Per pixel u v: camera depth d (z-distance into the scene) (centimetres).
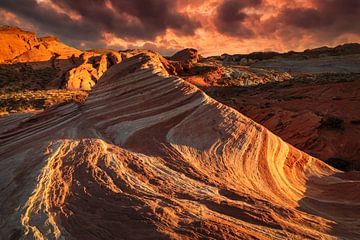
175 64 8569
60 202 752
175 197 805
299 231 714
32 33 10150
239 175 1032
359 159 2281
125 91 1596
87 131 1288
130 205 725
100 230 650
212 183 919
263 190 988
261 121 3672
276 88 6844
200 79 8175
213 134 1235
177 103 1437
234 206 771
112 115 1422
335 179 1317
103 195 774
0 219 708
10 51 9119
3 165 1009
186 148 1132
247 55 17800
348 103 3784
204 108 1382
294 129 3055
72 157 984
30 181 848
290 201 973
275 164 1202
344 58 11988
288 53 15325
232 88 7606
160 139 1178
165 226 647
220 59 18662
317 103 3966
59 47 10456
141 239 614
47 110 1645
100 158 981
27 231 649
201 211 731
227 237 625
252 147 1205
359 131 2734
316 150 2538
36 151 1054
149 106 1443
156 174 932
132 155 1041
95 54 9306
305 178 1256
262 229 692
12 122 1658
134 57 1853
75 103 1659
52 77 7525
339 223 842
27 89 6200
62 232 647
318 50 15112
